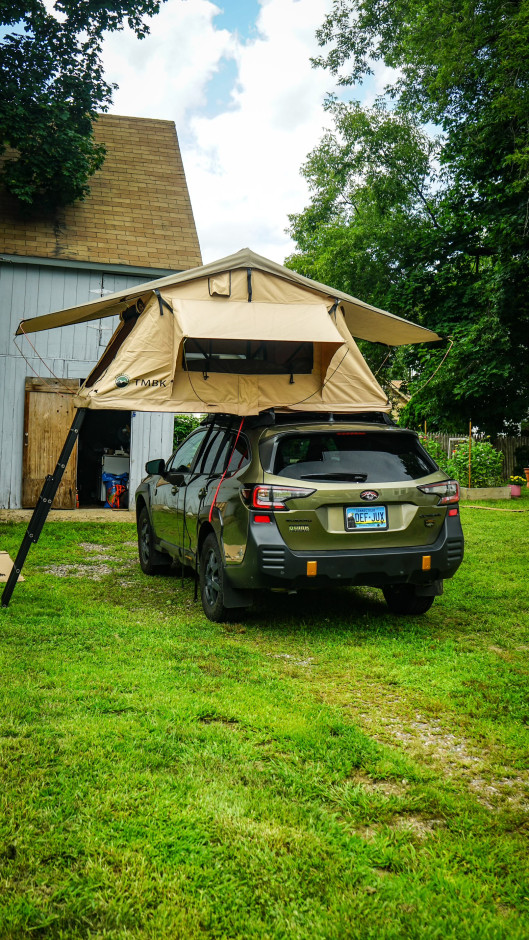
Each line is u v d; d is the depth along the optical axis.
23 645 5.16
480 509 15.35
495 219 21.05
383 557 5.44
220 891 2.43
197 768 3.28
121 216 14.62
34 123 12.89
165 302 6.30
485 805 3.08
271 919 2.31
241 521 5.48
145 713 3.93
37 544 10.15
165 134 17.20
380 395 6.87
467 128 20.50
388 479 5.55
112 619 6.01
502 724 3.93
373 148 29.80
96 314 7.14
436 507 5.64
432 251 24.84
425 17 20.88
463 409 25.03
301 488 5.34
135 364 6.20
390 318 7.39
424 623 6.12
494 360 21.44
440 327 23.69
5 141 13.07
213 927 2.28
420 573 5.59
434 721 3.99
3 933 2.22
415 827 2.89
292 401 6.62
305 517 5.34
